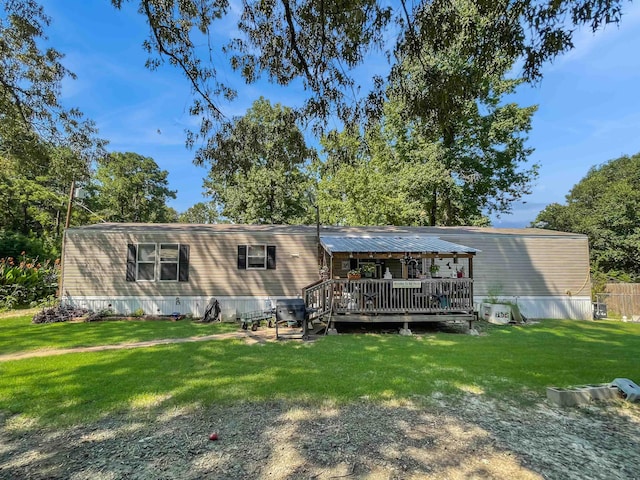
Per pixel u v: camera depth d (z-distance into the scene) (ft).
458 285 36.19
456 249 37.14
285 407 14.98
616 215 86.74
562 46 12.98
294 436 12.48
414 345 28.25
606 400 16.40
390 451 11.52
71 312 39.32
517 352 25.57
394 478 9.98
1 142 41.27
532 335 33.86
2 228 82.64
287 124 21.75
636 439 12.74
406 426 13.38
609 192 93.97
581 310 47.01
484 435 12.79
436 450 11.65
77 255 41.78
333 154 22.82
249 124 23.81
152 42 20.99
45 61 36.94
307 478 9.93
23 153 40.70
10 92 37.68
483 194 76.43
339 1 15.62
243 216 89.56
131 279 42.11
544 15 12.83
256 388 17.07
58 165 41.52
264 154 24.70
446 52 16.17
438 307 35.58
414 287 35.29
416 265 46.50
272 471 10.28
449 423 13.73
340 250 35.37
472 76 15.55
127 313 41.78
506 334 34.42
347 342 29.40
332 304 34.19
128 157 131.95
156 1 19.83
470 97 16.42
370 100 19.15
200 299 42.83
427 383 18.11
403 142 74.33
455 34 15.05
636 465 10.97
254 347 26.76
